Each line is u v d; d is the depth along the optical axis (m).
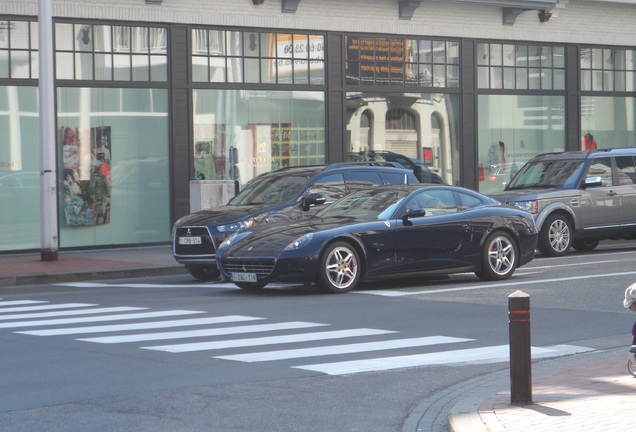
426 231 19.66
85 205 29.03
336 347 13.35
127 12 29.27
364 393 10.74
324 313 16.42
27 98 28.08
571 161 27.48
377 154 33.72
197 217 22.48
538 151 37.47
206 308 17.42
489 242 20.44
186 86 30.27
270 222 21.38
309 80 32.38
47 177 25.84
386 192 20.22
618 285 19.30
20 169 28.05
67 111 28.62
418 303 17.47
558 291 18.73
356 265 19.05
